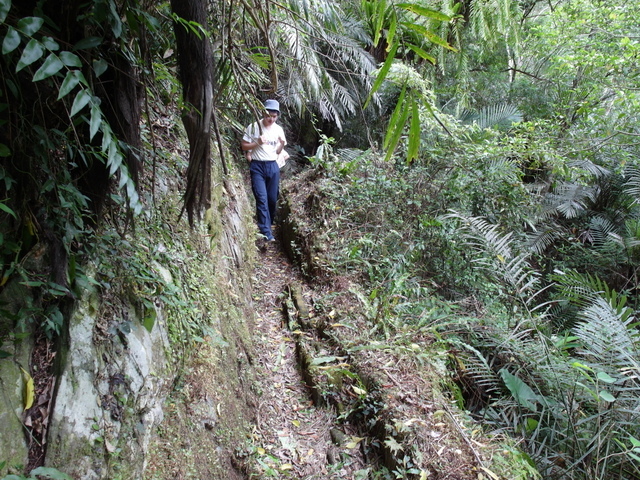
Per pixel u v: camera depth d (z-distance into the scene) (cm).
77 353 168
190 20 140
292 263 500
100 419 165
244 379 289
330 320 353
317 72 323
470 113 744
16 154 151
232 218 423
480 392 311
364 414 273
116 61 155
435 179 466
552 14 703
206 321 264
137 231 228
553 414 276
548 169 648
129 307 197
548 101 802
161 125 307
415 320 345
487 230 386
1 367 149
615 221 704
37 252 163
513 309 352
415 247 408
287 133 850
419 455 227
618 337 288
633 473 241
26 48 105
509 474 217
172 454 191
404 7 118
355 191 494
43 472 135
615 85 604
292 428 280
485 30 591
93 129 116
